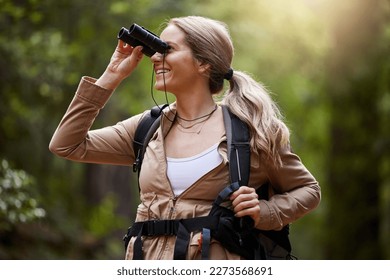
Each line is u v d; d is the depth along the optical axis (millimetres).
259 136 8992
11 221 17594
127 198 44312
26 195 18484
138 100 33719
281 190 9383
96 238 32312
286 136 9156
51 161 33344
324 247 32938
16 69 26141
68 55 27141
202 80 9383
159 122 9383
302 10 31391
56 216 29531
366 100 31969
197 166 8914
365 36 29141
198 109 9344
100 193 43469
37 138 30344
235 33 31578
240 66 33625
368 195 32438
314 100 41250
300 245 53719
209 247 8633
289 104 42219
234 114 9211
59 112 28797
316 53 32875
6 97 26875
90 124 9422
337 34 29469
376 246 32156
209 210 8805
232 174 8828
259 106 9195
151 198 9047
